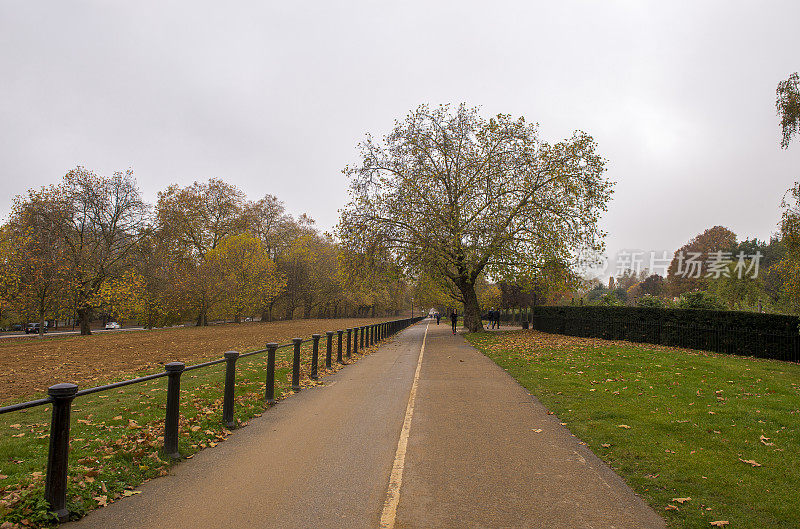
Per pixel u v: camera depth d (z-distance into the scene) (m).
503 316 51.88
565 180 23.91
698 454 5.28
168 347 20.77
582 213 24.09
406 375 11.55
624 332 19.38
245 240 48.78
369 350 18.53
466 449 5.59
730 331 15.27
